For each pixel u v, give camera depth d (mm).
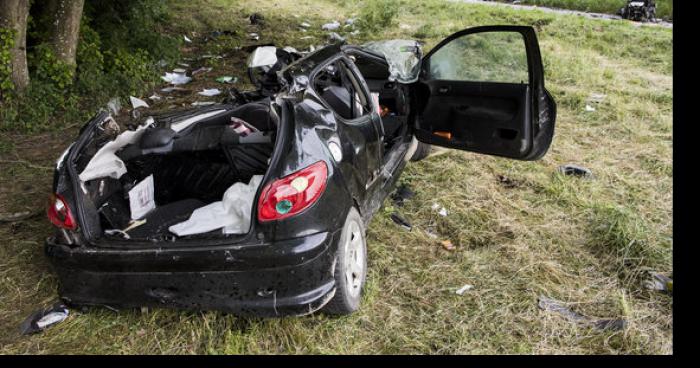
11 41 6094
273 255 2482
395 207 4281
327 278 2658
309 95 3168
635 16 15789
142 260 2564
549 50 9609
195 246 2535
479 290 3264
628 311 2990
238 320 2998
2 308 3180
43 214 4223
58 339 2900
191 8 13422
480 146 4027
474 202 4324
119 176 3098
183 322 2979
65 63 6852
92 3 8375
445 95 4145
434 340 2867
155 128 3320
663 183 4602
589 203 4230
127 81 7246
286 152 2619
